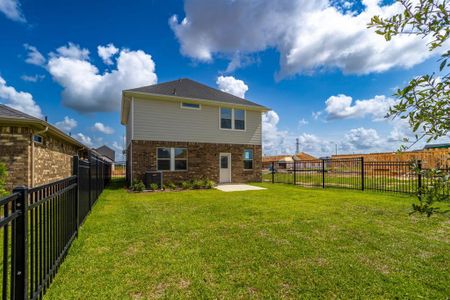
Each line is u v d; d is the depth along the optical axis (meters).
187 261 3.01
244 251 3.33
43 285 2.26
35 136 7.66
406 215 5.41
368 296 2.24
